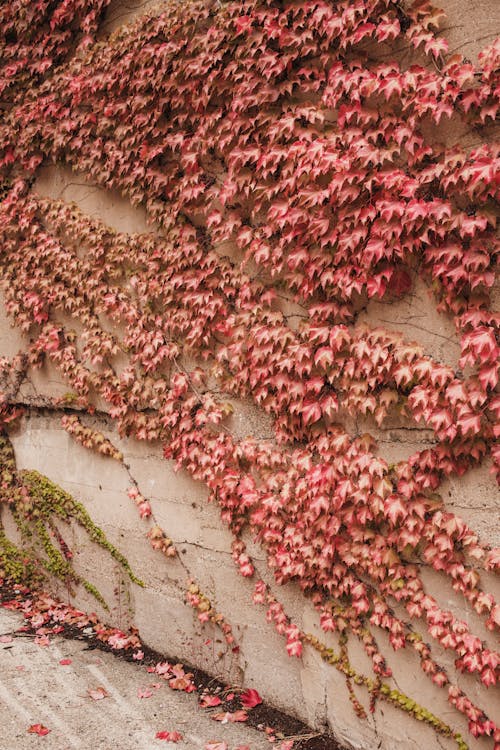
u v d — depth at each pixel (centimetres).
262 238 328
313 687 327
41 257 459
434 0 265
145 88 375
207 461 363
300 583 325
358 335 296
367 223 285
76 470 461
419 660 288
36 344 469
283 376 323
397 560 290
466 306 264
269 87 314
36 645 409
